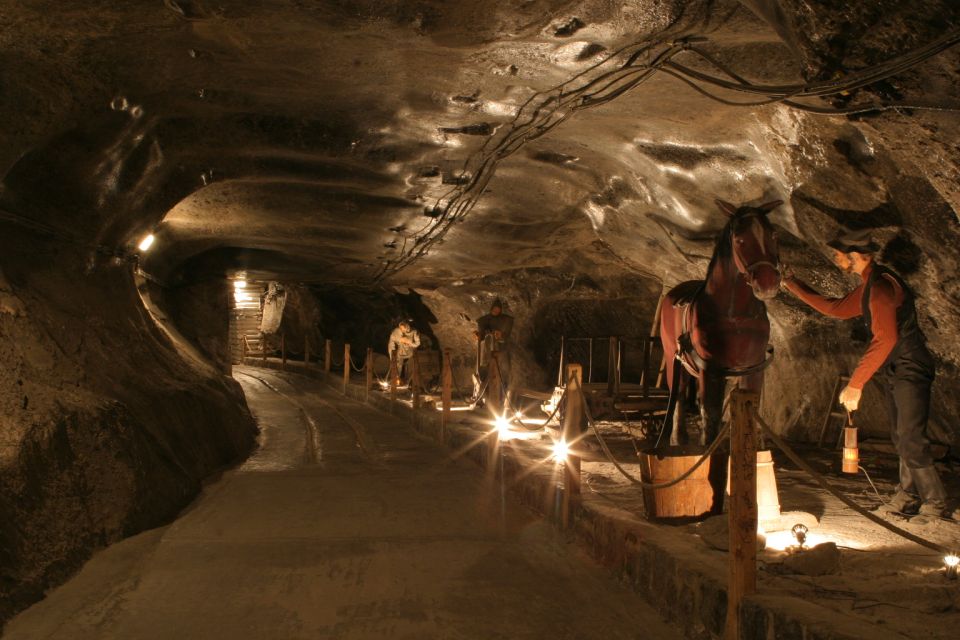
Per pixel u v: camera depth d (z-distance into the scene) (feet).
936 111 13.96
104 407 21.59
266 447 38.83
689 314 21.63
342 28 18.10
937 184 15.94
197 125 26.66
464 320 69.10
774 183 24.22
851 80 13.82
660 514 17.53
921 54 12.59
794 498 20.72
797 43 14.06
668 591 14.89
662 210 30.68
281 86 23.34
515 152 30.40
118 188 26.96
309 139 28.27
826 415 29.86
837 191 21.06
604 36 18.24
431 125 27.50
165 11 16.81
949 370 23.91
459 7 17.01
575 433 20.95
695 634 13.79
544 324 58.23
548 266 52.13
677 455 18.48
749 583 12.53
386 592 16.46
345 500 25.40
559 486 21.70
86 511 18.43
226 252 53.11
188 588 16.55
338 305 95.50
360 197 38.06
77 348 23.48
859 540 16.43
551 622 14.76
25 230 24.26
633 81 20.29
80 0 16.06
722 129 23.52
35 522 16.35
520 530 21.65
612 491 21.98
